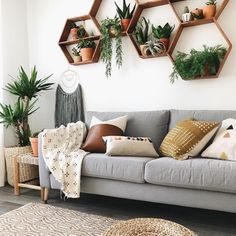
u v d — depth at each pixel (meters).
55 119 3.52
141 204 2.58
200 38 2.71
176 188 2.02
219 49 2.55
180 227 1.25
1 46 3.33
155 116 2.70
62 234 1.91
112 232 1.22
